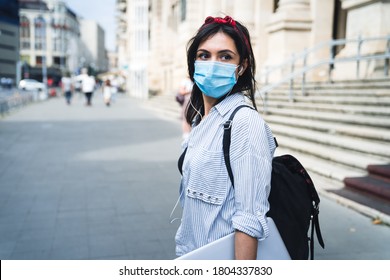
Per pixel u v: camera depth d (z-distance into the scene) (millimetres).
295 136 8570
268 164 1596
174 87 26781
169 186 6359
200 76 1762
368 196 5340
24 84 55000
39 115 17328
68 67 124625
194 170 1697
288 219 1695
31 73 93688
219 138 1667
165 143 10500
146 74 32500
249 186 1554
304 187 1772
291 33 14844
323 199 5453
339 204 5234
